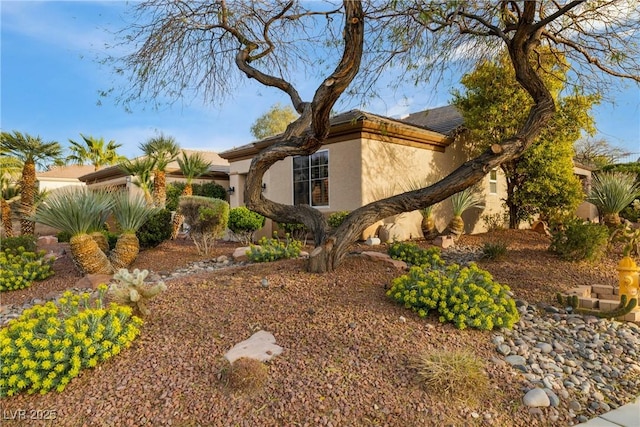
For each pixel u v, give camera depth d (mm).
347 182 11227
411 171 12203
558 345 4555
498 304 4859
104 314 4141
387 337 4195
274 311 4859
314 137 6387
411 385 3449
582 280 7164
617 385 3889
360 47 5445
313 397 3287
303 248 10328
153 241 10281
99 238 8859
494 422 3119
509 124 11648
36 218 7895
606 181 10125
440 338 4285
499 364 3936
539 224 12734
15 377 3424
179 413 3170
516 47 7172
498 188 14844
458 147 13875
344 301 5102
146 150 14242
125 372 3697
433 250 7926
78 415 3209
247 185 7066
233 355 3809
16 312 6590
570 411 3355
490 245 8781
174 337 4281
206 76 7789
